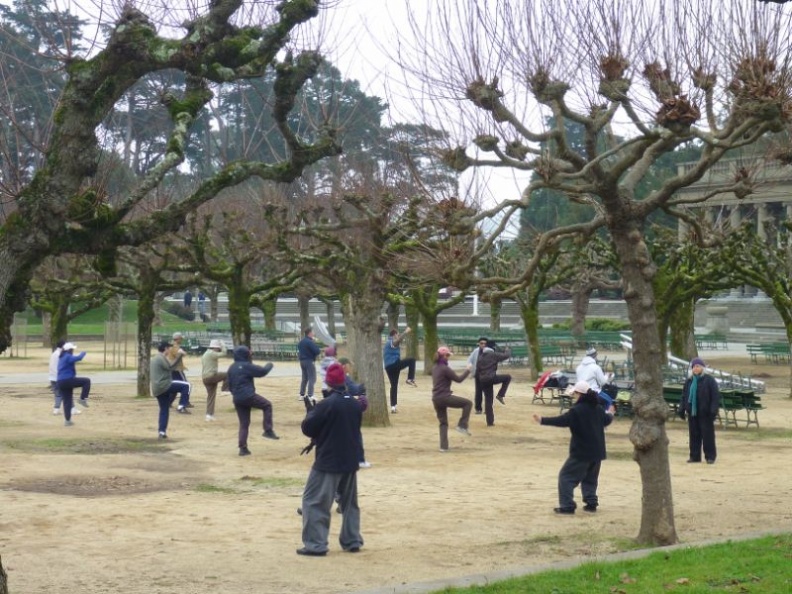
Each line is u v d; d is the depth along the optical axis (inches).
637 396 499.2
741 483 712.4
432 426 1048.2
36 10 590.6
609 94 464.4
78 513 580.7
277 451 851.4
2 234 337.7
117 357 2108.8
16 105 551.5
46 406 1201.4
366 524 558.3
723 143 455.5
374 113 1312.7
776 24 462.3
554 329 2960.1
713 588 375.6
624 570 412.2
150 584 421.7
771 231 2187.5
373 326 1037.8
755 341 2787.9
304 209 1115.3
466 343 2293.3
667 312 1515.7
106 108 363.9
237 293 1253.7
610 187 477.4
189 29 422.6
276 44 441.7
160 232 380.5
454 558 475.2
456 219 519.8
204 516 576.1
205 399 1323.8
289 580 429.7
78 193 376.2
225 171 409.1
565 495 590.2
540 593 374.9
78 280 1774.1
